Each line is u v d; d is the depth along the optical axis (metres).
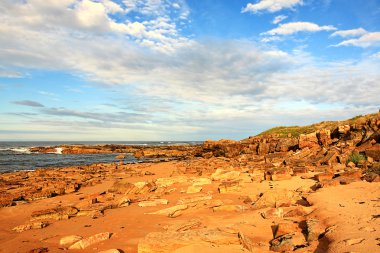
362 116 42.28
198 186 19.09
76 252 9.53
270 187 17.33
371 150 21.20
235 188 17.55
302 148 33.50
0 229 13.53
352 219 9.05
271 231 9.86
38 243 10.98
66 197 21.23
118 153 91.88
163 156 75.25
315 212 10.61
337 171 19.45
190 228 10.70
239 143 51.28
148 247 8.33
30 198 21.14
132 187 21.78
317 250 7.77
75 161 60.91
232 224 10.66
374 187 12.98
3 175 34.53
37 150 92.38
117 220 13.39
